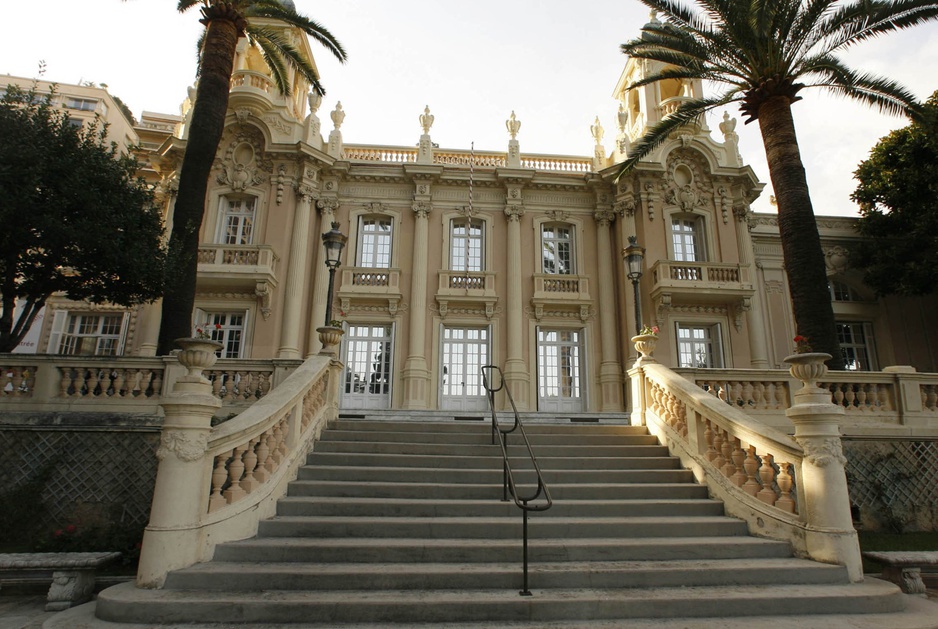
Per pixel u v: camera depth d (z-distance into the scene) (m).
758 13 11.34
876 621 4.54
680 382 8.33
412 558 5.32
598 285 19.03
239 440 5.80
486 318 18.48
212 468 5.48
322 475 7.07
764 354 17.92
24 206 8.48
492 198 19.75
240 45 19.45
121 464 8.24
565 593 4.77
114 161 10.09
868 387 9.74
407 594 4.66
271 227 17.64
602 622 4.47
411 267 18.77
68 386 8.91
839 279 21.14
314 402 8.30
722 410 7.18
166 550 4.84
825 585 5.16
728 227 18.88
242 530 5.61
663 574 5.08
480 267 19.36
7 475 8.12
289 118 18.56
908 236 18.67
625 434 9.09
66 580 5.30
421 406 17.30
